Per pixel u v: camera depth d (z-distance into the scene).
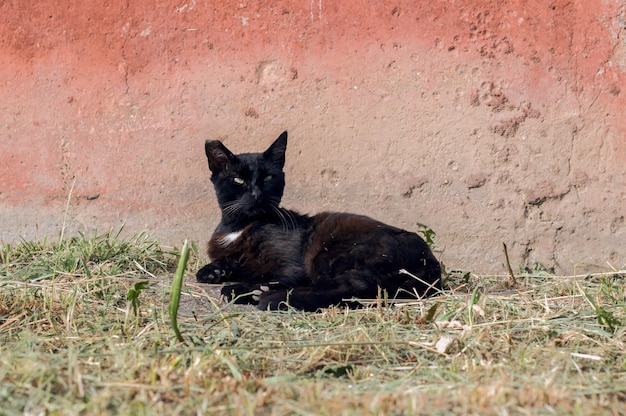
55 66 8.80
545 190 8.34
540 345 5.78
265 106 8.59
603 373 5.18
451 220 8.47
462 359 5.46
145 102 8.73
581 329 6.04
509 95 8.30
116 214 8.85
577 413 4.27
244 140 8.66
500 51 8.27
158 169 8.77
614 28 8.16
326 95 8.51
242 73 8.59
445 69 8.34
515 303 6.89
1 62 8.87
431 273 7.45
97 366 5.05
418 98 8.40
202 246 8.76
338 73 8.47
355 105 8.48
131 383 4.64
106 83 8.76
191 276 8.07
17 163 8.91
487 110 8.33
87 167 8.85
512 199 8.39
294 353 5.60
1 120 8.90
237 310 6.84
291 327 6.24
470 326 6.04
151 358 5.23
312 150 8.58
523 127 8.32
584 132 8.27
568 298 7.00
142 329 5.98
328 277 7.46
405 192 8.49
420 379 5.07
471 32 8.28
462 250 8.48
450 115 8.38
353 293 7.08
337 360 5.53
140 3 8.63
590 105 8.25
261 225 7.95
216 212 8.73
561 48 8.23
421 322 6.34
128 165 8.80
